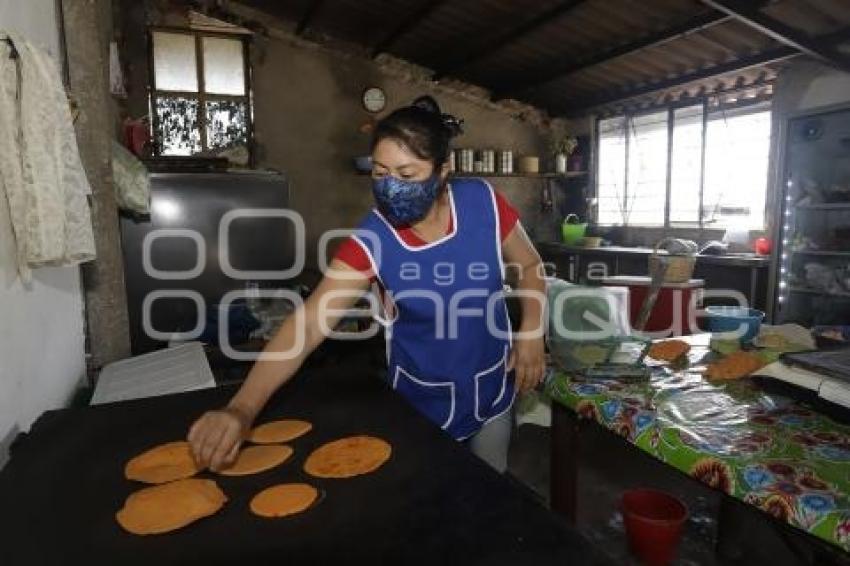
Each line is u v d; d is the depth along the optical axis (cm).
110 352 222
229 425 99
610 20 430
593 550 74
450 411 140
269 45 529
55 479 96
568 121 657
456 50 541
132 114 469
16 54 117
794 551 132
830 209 407
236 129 524
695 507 236
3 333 119
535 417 231
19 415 128
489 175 618
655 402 133
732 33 404
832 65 381
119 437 112
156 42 486
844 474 99
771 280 420
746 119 477
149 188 297
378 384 139
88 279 217
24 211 120
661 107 546
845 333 175
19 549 77
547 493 246
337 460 100
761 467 101
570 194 664
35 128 120
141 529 81
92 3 212
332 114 561
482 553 74
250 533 80
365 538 78
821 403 125
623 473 261
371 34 539
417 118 110
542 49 504
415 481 93
